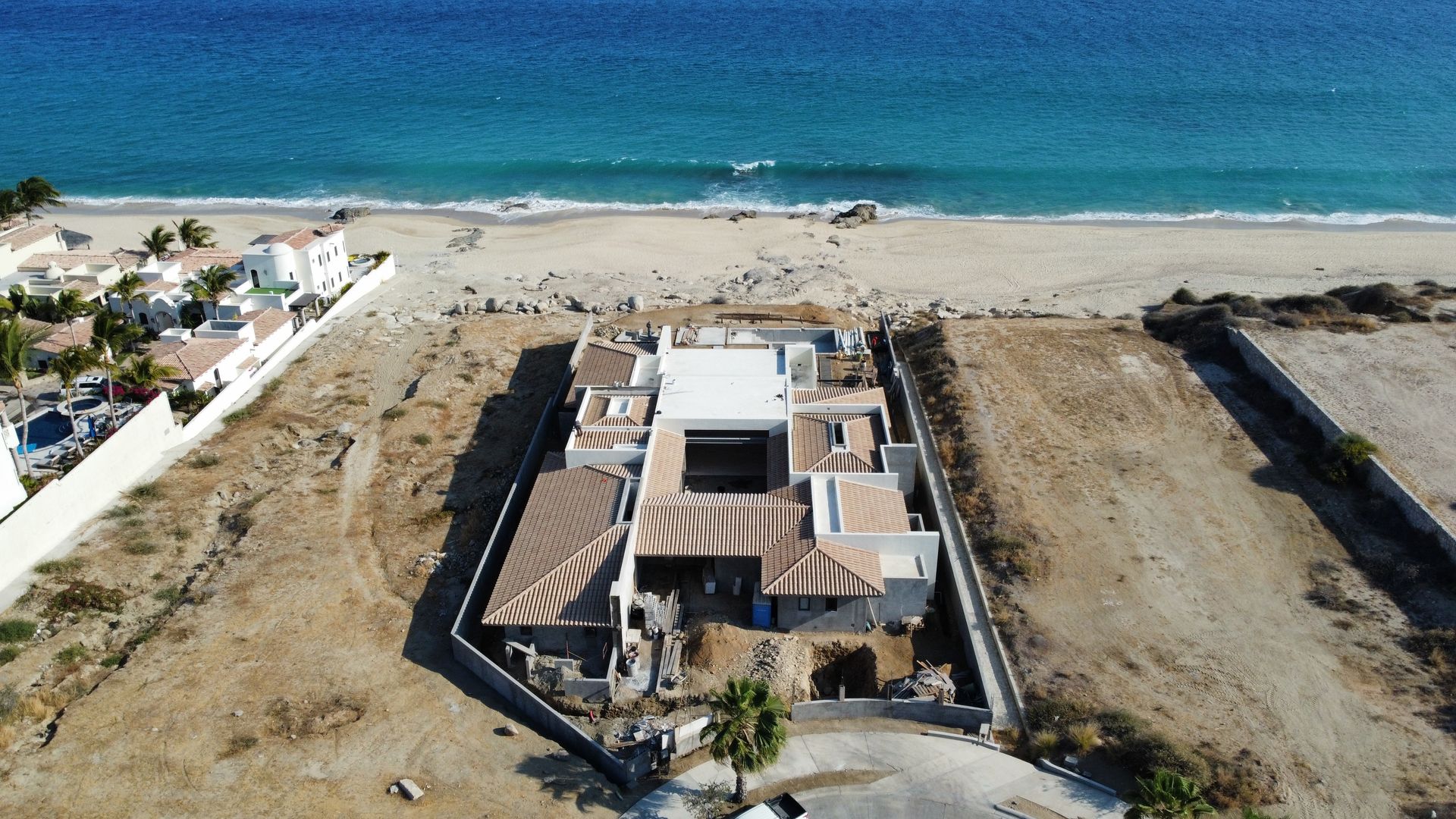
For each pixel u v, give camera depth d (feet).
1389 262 308.60
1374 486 175.83
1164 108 480.23
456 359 243.40
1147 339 245.65
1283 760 124.26
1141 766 121.90
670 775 125.39
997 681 139.64
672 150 435.12
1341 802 117.80
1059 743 127.54
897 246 333.01
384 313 275.59
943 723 132.26
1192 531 171.63
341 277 285.23
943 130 455.22
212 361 219.82
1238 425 204.74
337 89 545.44
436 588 162.20
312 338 256.52
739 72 565.53
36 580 158.92
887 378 233.96
